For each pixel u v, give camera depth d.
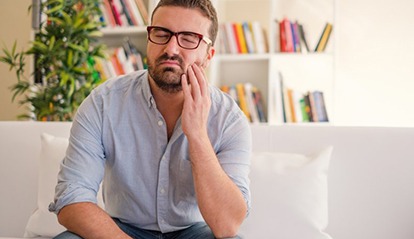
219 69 4.11
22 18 3.95
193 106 1.49
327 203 1.92
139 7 3.60
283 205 1.85
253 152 1.99
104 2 3.62
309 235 1.82
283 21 3.78
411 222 1.89
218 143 1.60
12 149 2.18
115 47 3.76
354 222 1.92
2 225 2.13
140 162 1.59
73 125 1.56
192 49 1.51
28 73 3.91
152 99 1.57
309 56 3.74
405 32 3.88
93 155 1.53
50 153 2.04
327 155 1.93
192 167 1.48
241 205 1.46
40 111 3.18
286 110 3.79
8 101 3.97
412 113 3.87
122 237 1.37
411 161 1.92
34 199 2.13
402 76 3.88
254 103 3.87
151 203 1.60
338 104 3.99
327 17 4.00
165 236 1.62
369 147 1.96
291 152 2.01
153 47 1.51
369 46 3.94
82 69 3.13
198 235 1.54
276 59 3.98
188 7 1.51
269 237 1.83
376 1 3.93
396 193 1.92
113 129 1.58
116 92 1.61
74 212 1.39
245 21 4.11
